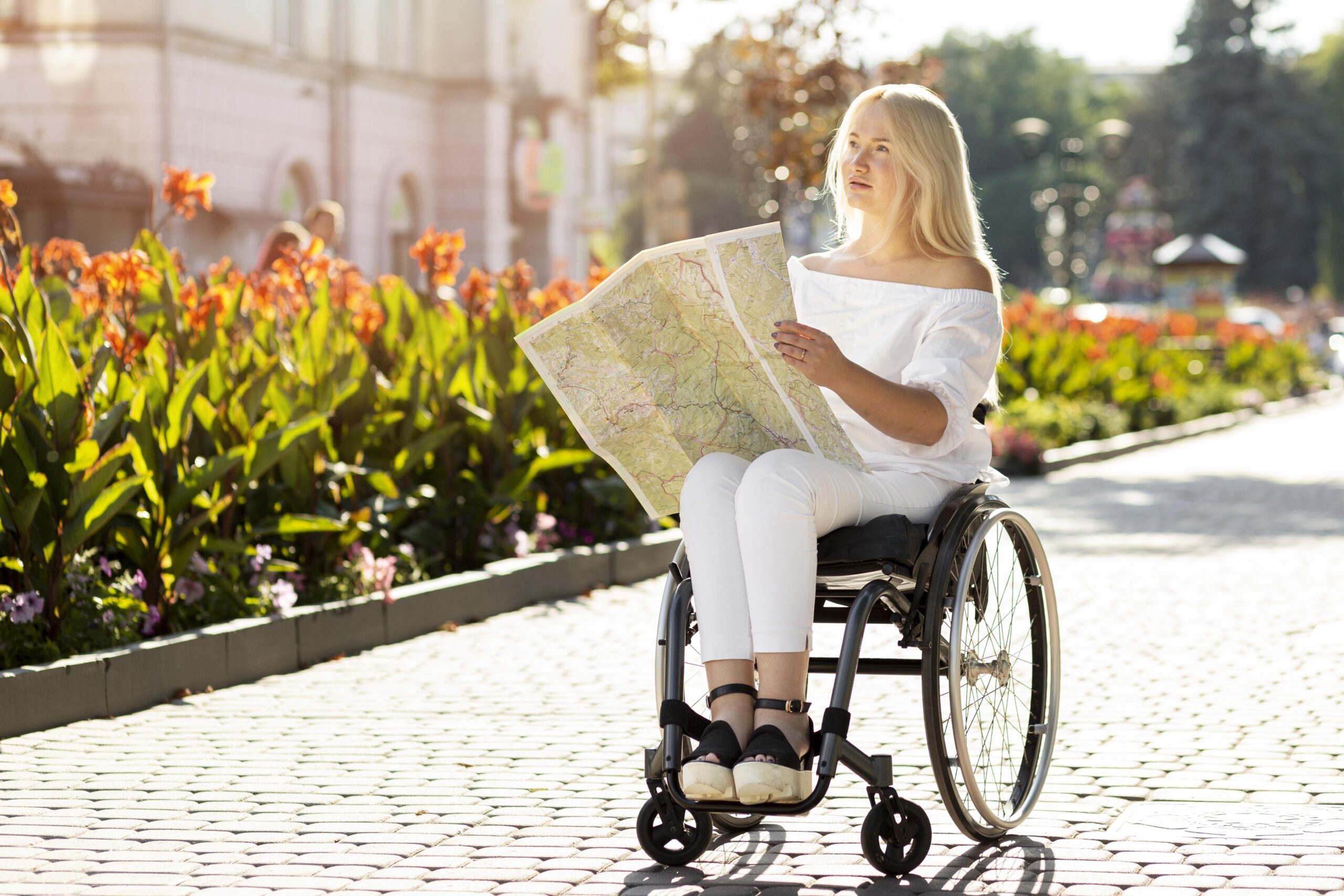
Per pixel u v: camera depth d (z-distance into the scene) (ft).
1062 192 104.32
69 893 11.76
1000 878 12.18
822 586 12.66
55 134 74.90
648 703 18.47
